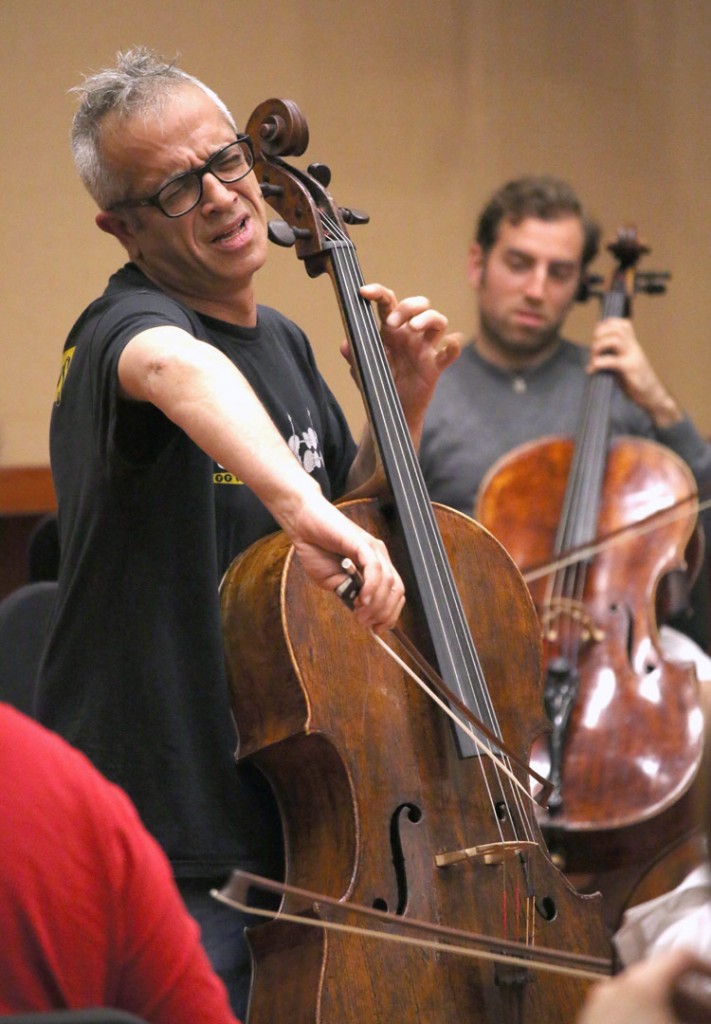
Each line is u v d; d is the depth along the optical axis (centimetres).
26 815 239
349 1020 353
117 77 427
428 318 445
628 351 736
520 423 783
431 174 1047
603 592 621
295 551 396
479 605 429
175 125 419
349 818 378
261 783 414
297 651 385
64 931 239
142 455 393
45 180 941
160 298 412
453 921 372
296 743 386
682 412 748
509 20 1066
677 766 536
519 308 778
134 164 420
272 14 988
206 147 423
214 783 409
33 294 944
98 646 416
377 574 331
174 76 430
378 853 374
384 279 1037
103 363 382
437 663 401
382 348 437
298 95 1000
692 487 667
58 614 426
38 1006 237
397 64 1034
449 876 377
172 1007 254
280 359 463
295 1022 358
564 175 1087
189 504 413
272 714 393
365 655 395
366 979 358
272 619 389
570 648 591
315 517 333
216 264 431
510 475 698
